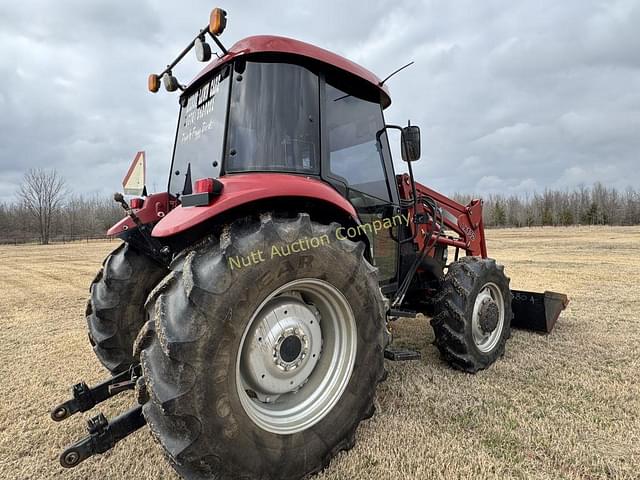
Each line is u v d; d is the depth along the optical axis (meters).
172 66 2.72
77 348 3.97
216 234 1.85
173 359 1.50
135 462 2.04
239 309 1.64
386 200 3.08
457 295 3.14
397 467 1.97
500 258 12.24
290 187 1.93
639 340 3.93
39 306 6.29
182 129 2.96
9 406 2.69
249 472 1.67
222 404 1.59
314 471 1.90
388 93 3.08
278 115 2.28
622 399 2.64
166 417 1.54
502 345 3.44
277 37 2.32
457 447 2.11
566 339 3.98
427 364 3.35
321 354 2.12
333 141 2.61
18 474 1.97
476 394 2.74
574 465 1.96
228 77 2.28
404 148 3.10
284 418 1.89
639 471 1.91
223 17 2.07
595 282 7.45
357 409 2.07
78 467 2.01
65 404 2.13
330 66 2.52
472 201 4.38
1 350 3.91
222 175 2.18
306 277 1.87
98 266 13.35
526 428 2.29
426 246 3.44
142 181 2.88
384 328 2.21
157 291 1.66
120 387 2.24
